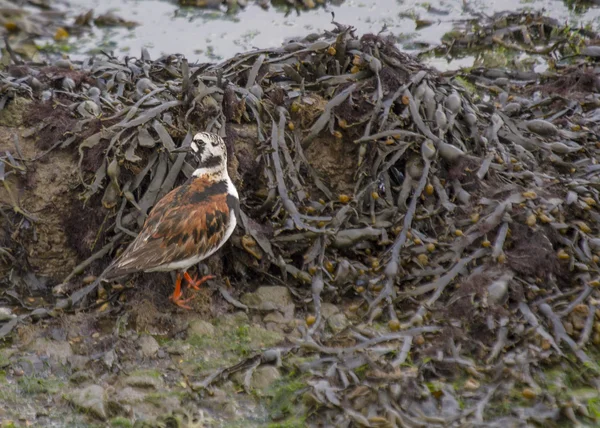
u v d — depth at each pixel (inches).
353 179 485.1
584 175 501.0
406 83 497.0
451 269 427.8
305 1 736.3
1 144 465.1
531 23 732.0
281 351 404.8
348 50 513.7
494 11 756.0
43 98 490.6
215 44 666.8
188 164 446.3
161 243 398.6
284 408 379.9
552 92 625.9
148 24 695.1
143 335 413.7
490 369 393.7
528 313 409.1
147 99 469.4
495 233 435.8
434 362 395.5
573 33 719.7
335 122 488.1
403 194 462.3
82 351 404.5
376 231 447.8
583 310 414.0
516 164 483.5
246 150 471.5
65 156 460.1
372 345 399.5
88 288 427.5
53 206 450.0
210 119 464.4
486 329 406.9
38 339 408.2
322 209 463.5
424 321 412.5
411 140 476.4
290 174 458.9
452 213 455.2
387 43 518.9
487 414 376.8
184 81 464.1
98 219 445.7
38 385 386.6
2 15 671.8
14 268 445.7
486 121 523.8
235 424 372.8
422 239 444.8
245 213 454.6
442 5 763.4
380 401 371.9
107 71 528.7
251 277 450.0
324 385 378.3
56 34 668.1
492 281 416.5
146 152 449.1
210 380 388.5
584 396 386.6
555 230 439.8
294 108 486.6
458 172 467.2
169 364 401.1
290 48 530.0
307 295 438.0
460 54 697.0
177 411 376.5
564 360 399.2
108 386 386.6
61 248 454.3
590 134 546.3
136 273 435.8
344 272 437.1
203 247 407.5
